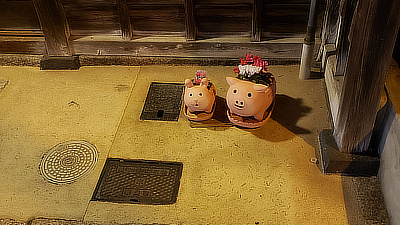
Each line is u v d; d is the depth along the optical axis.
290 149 3.28
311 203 2.85
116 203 2.91
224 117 3.59
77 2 4.07
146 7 4.06
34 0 3.95
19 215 2.85
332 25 3.85
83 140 3.46
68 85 4.14
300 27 4.07
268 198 2.89
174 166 3.17
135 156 3.28
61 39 4.24
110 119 3.67
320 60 4.18
